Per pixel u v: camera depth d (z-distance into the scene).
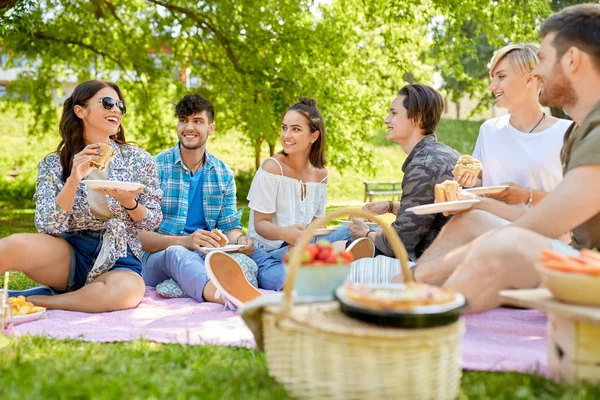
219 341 2.96
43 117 14.30
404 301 2.00
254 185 4.83
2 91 17.88
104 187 3.58
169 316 3.65
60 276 3.98
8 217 13.26
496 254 2.69
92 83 4.03
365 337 1.96
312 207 4.95
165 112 14.69
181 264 4.24
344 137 13.37
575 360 2.23
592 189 2.63
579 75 2.88
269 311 2.27
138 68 13.56
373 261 3.71
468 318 3.29
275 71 12.78
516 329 3.10
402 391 1.99
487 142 4.33
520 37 11.18
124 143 4.28
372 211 4.72
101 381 2.31
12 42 12.54
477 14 11.16
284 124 4.81
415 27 12.68
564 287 2.20
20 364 2.53
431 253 3.32
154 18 12.98
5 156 18.89
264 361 2.59
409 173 3.96
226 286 3.89
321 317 2.15
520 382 2.33
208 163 5.05
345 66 12.97
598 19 2.84
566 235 3.75
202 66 13.58
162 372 2.48
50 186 3.93
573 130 3.13
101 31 13.17
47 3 12.60
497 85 4.21
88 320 3.54
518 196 3.84
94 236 4.07
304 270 2.31
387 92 13.62
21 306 3.50
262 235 4.73
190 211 5.02
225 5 12.32
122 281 3.85
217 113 13.81
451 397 2.13
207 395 2.21
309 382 2.11
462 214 3.30
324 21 12.55
